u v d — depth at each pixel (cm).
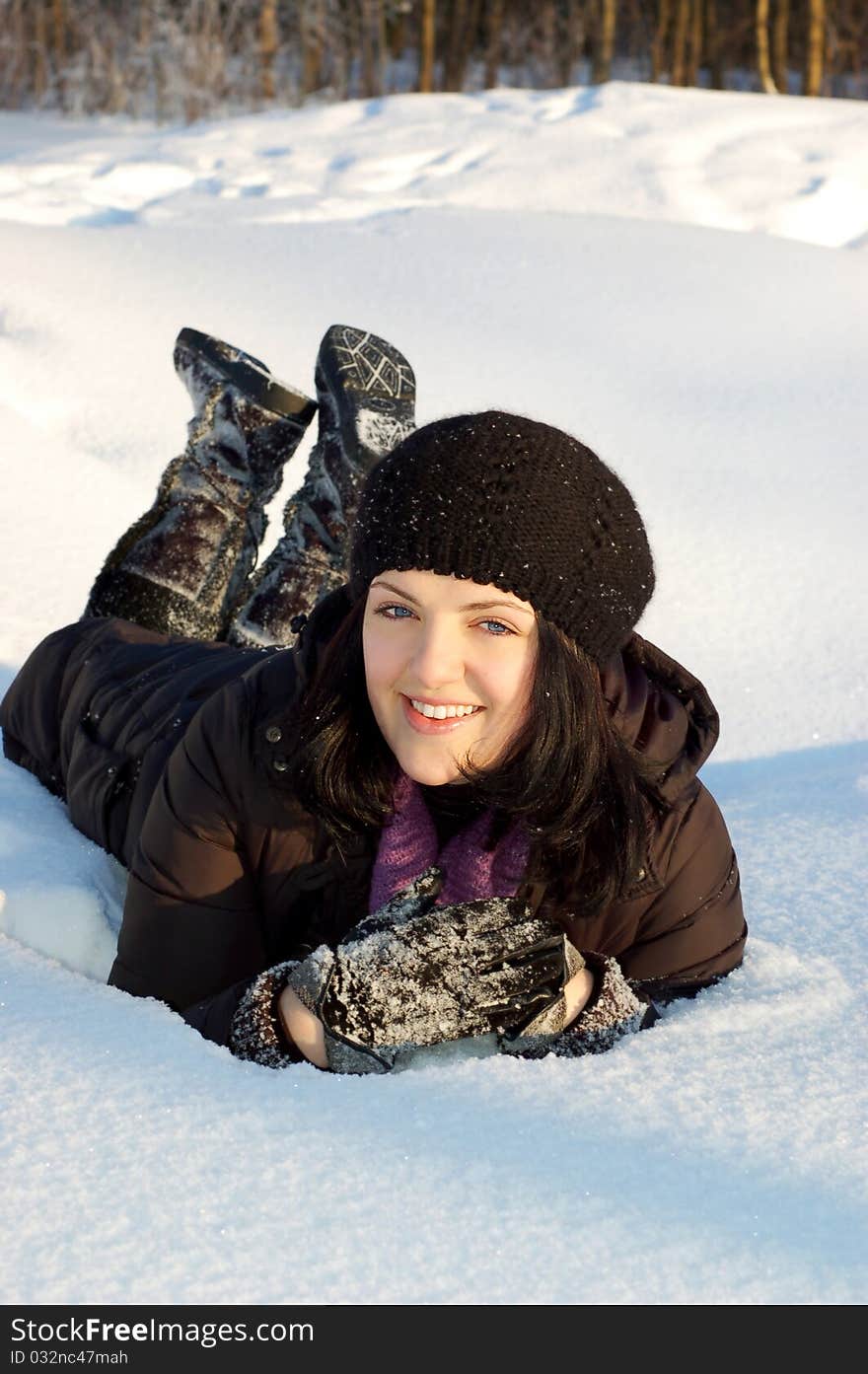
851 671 256
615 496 131
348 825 141
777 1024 140
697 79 1236
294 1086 126
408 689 129
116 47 1106
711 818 148
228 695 149
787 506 311
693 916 147
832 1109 124
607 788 136
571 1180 113
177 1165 113
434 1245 106
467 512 123
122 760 175
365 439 206
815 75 1085
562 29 1245
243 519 219
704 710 147
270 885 148
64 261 419
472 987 131
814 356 388
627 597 132
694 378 374
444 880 140
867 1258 106
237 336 379
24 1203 108
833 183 559
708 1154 117
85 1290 100
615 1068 130
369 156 613
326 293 419
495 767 133
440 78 1255
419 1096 124
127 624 203
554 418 345
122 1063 128
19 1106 120
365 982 131
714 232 485
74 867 171
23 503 292
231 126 673
